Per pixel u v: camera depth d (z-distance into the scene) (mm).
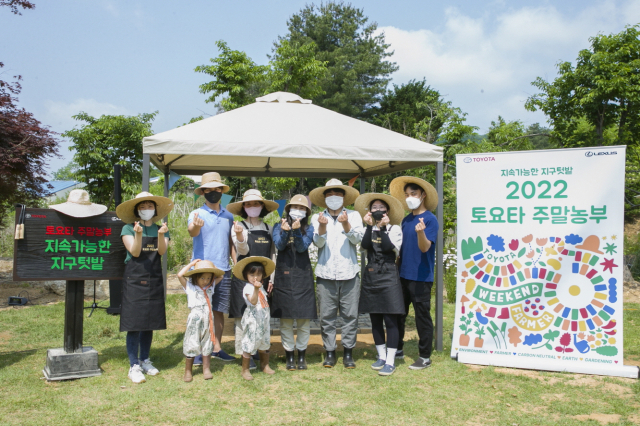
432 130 17125
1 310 6594
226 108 16578
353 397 3641
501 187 4750
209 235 4422
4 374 4012
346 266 4367
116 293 6586
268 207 4434
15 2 8461
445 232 11398
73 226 4027
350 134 5184
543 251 4551
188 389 3750
